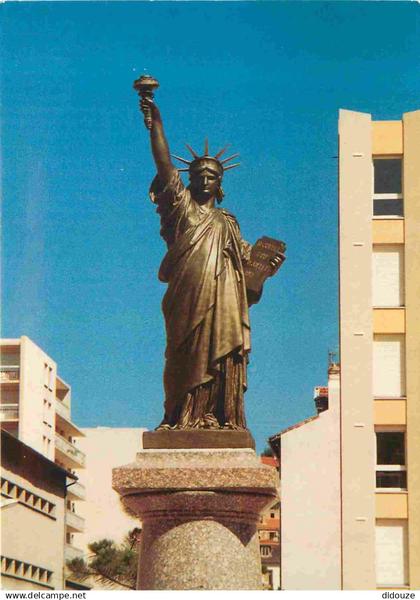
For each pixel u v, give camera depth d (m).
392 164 49.28
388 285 48.53
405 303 48.12
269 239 24.34
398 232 48.62
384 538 46.91
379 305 48.31
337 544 51.34
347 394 47.81
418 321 47.91
